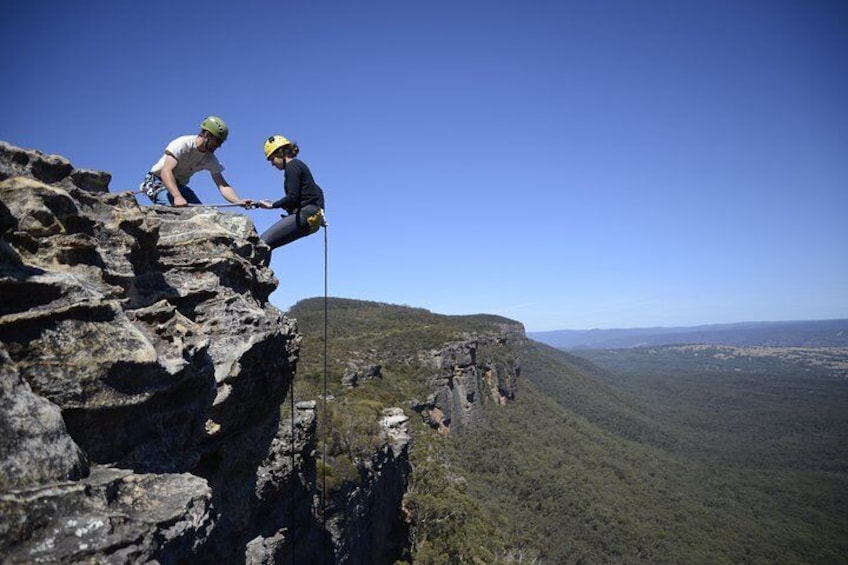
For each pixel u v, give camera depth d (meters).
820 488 131.88
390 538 37.56
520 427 126.06
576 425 144.00
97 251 5.66
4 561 3.19
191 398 6.06
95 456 4.54
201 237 7.91
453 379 109.75
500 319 181.75
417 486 52.06
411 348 111.00
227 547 8.02
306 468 16.80
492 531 53.81
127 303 5.96
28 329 4.28
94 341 4.62
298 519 15.38
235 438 8.19
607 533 86.12
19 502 3.42
